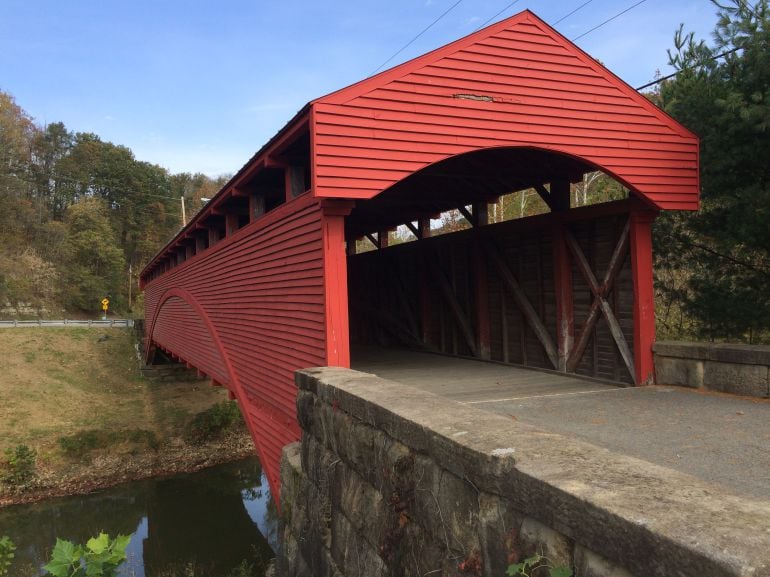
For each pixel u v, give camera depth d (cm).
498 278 844
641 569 145
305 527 476
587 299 689
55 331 3120
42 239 5128
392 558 302
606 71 612
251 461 2077
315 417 448
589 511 162
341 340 536
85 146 6925
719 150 711
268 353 740
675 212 798
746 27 679
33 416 2200
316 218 555
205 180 8906
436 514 258
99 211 6097
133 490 1817
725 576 123
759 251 736
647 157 626
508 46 574
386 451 312
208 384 2766
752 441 394
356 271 1354
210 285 1138
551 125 587
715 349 568
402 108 529
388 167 520
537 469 193
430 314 1027
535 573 190
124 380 2731
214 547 1419
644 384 625
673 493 166
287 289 656
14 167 5928
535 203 2719
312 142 495
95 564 279
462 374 747
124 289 6100
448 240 949
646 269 628
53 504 1706
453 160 741
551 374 727
